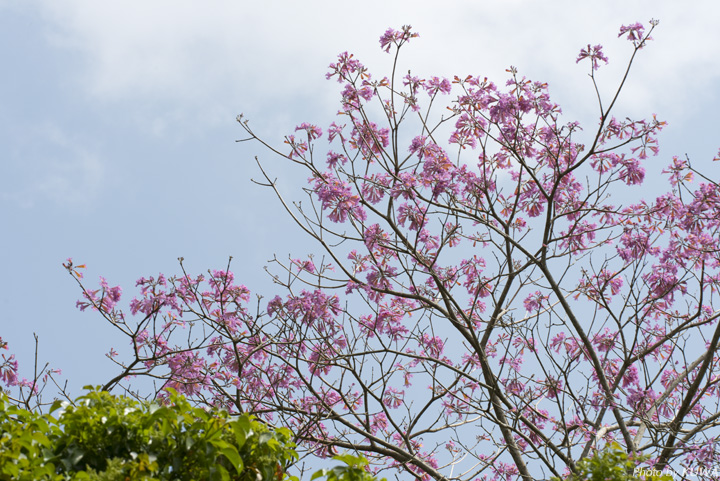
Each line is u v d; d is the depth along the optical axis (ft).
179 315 28.91
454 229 29.12
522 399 28.50
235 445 13.32
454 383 32.78
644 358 29.50
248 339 29.91
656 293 29.35
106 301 27.50
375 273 29.58
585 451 26.63
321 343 28.68
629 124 28.48
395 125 30.48
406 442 28.68
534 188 31.65
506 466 33.27
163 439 12.67
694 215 28.58
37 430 12.59
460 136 30.27
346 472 13.06
